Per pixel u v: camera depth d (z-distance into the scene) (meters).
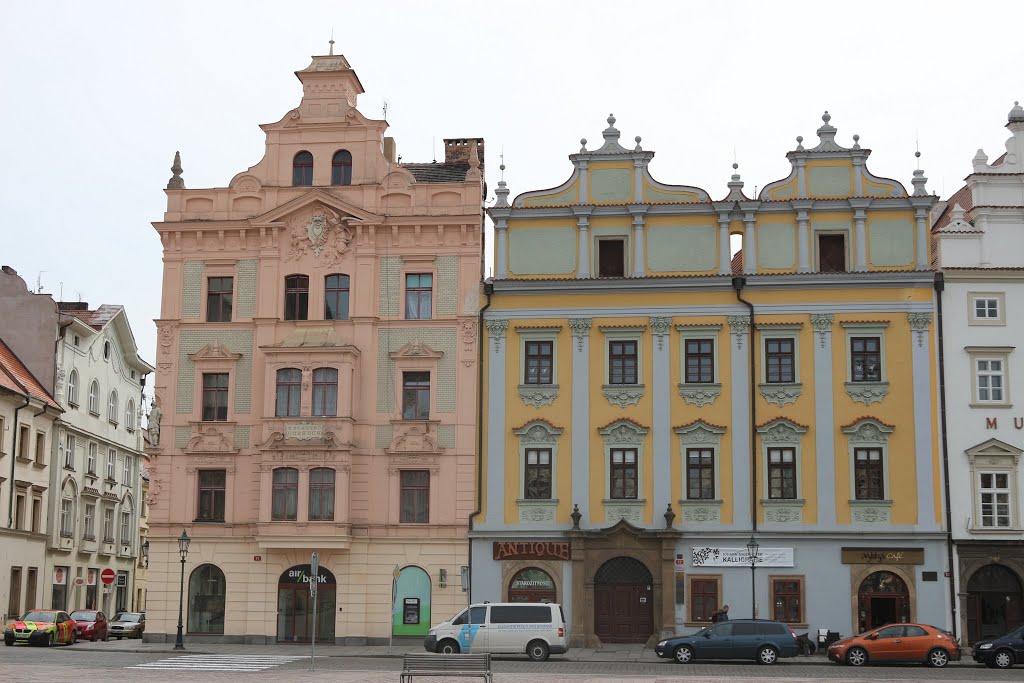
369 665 41.06
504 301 53.44
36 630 50.44
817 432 51.12
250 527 52.81
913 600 49.62
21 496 64.44
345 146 55.69
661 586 50.41
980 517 50.22
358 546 52.25
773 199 53.16
